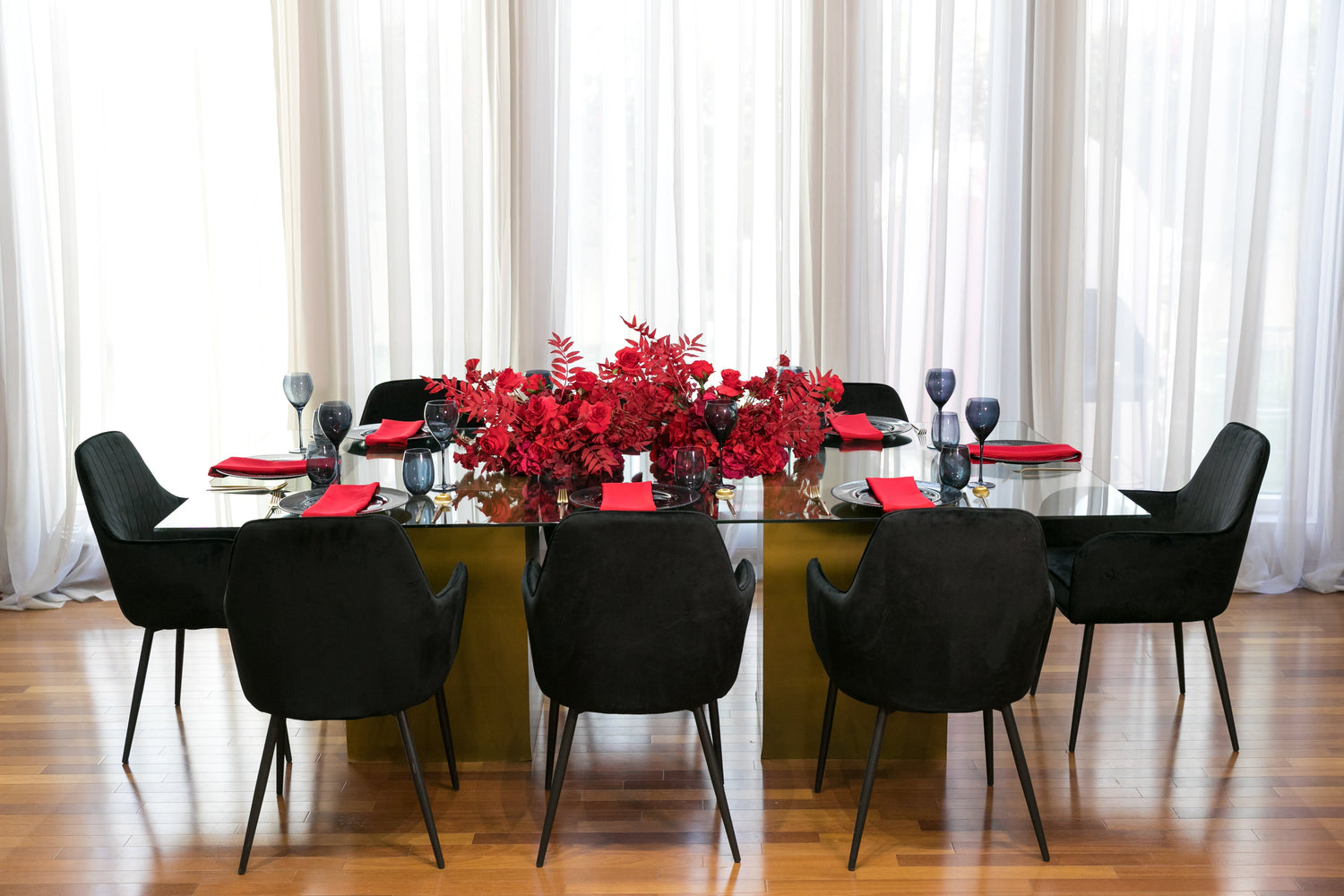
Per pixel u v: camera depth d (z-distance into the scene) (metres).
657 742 3.09
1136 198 4.30
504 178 4.29
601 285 4.40
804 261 4.38
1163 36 4.19
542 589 2.29
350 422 2.89
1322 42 4.12
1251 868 2.45
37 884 2.42
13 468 4.24
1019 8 4.22
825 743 2.77
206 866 2.49
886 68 4.25
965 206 4.35
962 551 2.23
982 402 2.87
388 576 2.24
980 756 2.98
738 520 2.45
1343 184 4.21
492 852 2.54
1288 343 4.37
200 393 4.47
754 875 2.44
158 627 2.87
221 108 4.23
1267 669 3.60
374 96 4.27
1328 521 4.39
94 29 4.14
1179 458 4.38
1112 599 2.85
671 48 4.23
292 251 4.32
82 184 4.25
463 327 4.38
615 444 2.81
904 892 2.37
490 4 4.18
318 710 2.32
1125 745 3.05
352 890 2.39
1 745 3.09
